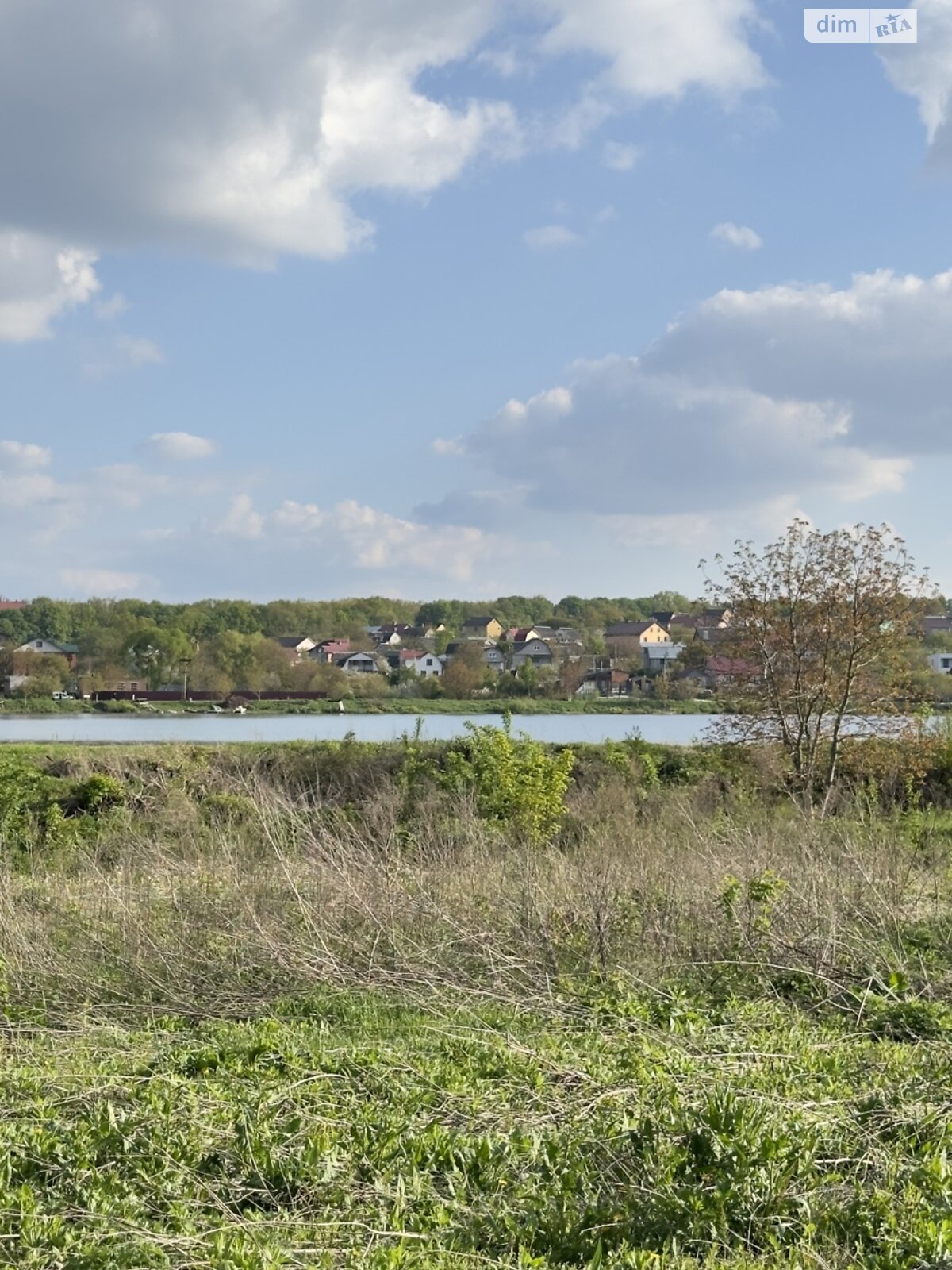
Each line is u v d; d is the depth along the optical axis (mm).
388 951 10031
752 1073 6527
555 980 9453
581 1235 4684
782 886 10492
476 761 20250
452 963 9820
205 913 10688
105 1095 6441
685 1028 7922
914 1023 8102
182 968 9727
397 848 12930
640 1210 4859
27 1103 6336
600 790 21188
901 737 22328
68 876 15070
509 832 17531
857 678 22672
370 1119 5867
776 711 22609
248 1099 6141
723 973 9570
